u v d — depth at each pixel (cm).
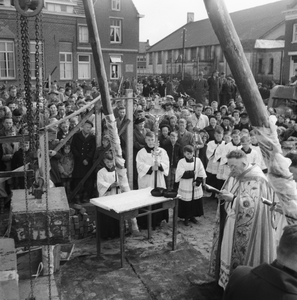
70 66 2922
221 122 973
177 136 825
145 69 7731
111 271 483
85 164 736
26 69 272
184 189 654
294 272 198
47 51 2781
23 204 288
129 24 3272
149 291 439
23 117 692
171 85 2594
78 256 523
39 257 396
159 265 500
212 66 4681
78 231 588
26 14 250
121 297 427
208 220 687
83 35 2931
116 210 480
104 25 3175
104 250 546
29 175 317
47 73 2791
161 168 653
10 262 286
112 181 622
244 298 200
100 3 3127
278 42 3788
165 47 6269
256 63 3766
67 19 2827
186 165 654
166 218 648
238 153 415
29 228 277
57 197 306
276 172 314
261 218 404
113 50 3238
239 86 298
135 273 479
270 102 1440
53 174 720
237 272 218
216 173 812
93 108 701
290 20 3058
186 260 514
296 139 684
